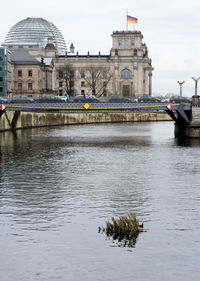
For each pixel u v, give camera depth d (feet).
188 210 166.81
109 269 117.19
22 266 118.93
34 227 147.23
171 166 262.06
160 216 159.22
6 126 517.14
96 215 160.97
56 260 122.11
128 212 164.25
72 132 513.86
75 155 309.22
